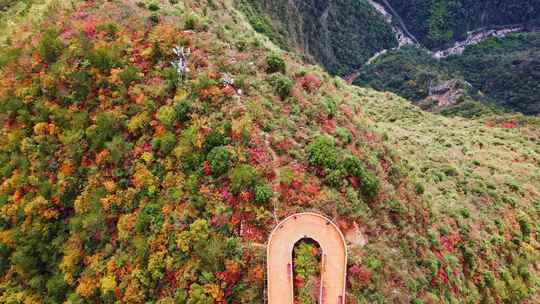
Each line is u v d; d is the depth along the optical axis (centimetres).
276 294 3462
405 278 3938
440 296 4259
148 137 4409
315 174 4081
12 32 6681
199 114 4312
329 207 3844
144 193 4119
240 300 3450
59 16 6075
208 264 3541
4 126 5188
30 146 4881
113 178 4372
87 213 4341
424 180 6172
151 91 4622
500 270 5294
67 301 4034
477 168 7519
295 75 5178
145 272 3734
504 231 5900
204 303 3394
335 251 3659
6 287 4494
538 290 5716
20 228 4556
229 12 8294
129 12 5662
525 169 7806
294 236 3675
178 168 4081
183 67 4697
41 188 4616
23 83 5259
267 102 4488
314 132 4400
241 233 3681
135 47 5094
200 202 3791
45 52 5316
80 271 4188
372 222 4062
